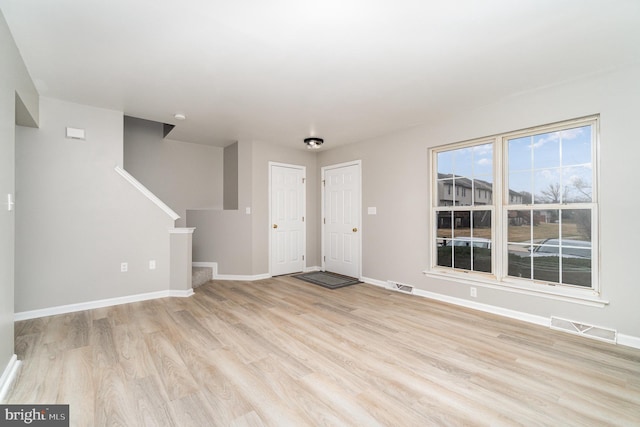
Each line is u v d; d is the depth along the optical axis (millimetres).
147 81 2777
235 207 5086
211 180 5520
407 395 1811
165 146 5086
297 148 5496
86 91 2996
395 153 4328
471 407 1704
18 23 1920
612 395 1821
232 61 2420
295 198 5484
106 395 1779
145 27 1977
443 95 3076
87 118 3373
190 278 4016
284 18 1877
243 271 4926
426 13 1825
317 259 5738
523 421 1591
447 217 3797
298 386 1895
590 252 2723
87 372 2029
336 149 5320
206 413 1634
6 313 1924
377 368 2121
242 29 1994
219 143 5270
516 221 3199
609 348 2439
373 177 4656
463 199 3639
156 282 3832
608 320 2561
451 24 1937
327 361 2215
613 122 2543
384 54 2307
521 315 3062
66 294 3242
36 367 2084
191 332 2732
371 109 3477
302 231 5578
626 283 2486
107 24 1944
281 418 1601
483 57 2352
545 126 2957
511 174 3234
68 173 3266
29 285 3053
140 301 3693
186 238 3941
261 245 5039
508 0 1712
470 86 2871
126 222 3617
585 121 2725
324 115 3684
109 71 2584
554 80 2748
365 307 3494
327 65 2480
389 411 1663
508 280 3213
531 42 2143
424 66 2492
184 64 2469
